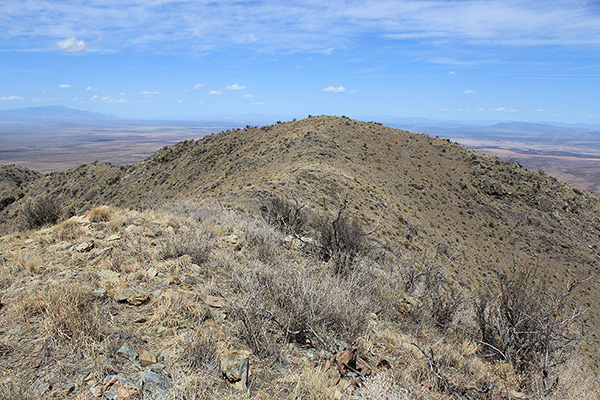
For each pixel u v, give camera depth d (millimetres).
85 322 3334
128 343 3256
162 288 4500
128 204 46125
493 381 3686
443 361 3924
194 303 4188
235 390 2914
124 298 4020
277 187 25484
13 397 2430
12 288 4168
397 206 34312
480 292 5520
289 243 7828
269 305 4199
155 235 6695
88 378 2766
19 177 68562
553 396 3648
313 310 3941
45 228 7602
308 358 3605
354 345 3855
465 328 5203
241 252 6707
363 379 3139
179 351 3225
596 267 35281
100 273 4691
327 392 2982
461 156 52750
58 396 2547
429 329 4953
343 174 35188
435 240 29750
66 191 56188
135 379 2822
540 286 4832
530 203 45219
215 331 3727
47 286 4188
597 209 48812
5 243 6066
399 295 5656
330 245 7191
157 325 3648
